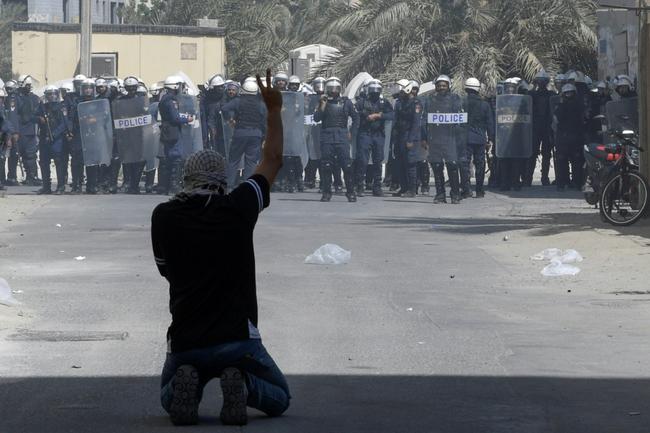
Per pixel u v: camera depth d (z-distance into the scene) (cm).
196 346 962
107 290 1769
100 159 3794
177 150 3766
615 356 1296
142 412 1036
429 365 1246
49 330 1443
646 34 2866
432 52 5525
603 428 988
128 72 5925
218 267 961
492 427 990
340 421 1006
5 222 2819
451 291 1778
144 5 7350
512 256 2186
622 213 2639
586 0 5506
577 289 1797
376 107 3756
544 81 4206
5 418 1015
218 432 961
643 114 2884
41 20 7825
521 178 4309
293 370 1218
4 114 4216
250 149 3722
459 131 3516
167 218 961
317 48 6381
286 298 1698
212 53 5988
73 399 1087
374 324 1495
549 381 1170
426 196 3834
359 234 2562
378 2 5750
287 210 3186
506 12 5475
